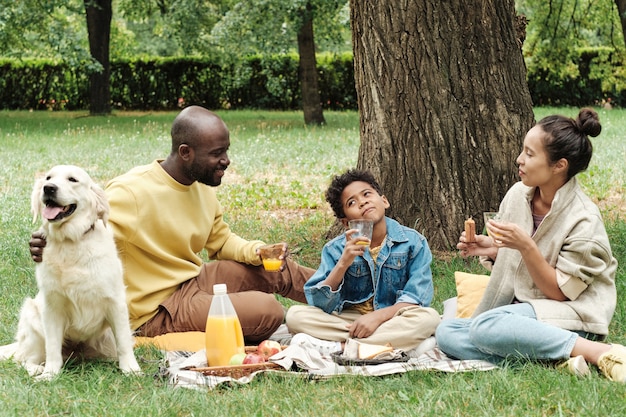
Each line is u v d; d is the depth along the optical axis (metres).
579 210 4.51
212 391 4.12
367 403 3.94
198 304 5.16
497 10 7.28
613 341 5.01
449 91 7.21
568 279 4.41
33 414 3.87
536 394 3.90
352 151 15.25
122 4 29.73
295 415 3.81
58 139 17.84
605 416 3.66
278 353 4.46
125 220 5.05
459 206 7.25
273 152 15.24
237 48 20.33
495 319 4.39
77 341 4.74
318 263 7.62
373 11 7.26
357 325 4.96
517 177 7.29
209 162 5.13
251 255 5.42
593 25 20.94
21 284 6.71
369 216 5.11
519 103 7.34
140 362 4.75
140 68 30.08
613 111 25.58
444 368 4.29
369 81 7.36
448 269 6.83
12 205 10.17
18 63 29.75
